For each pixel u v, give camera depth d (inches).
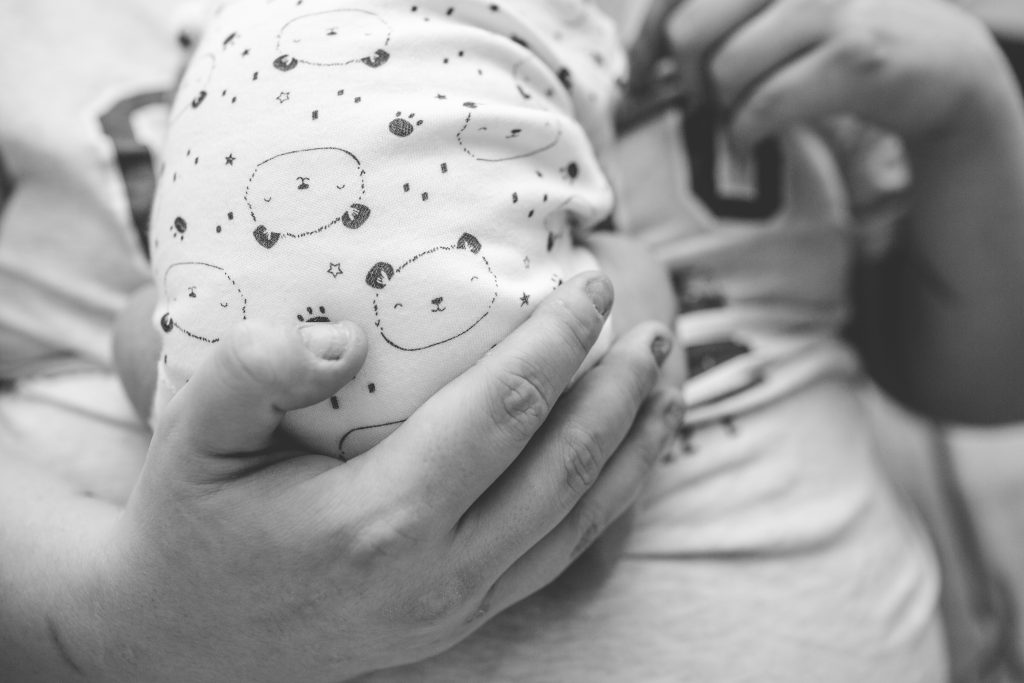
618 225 24.6
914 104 25.5
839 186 30.3
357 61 17.5
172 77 25.8
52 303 24.7
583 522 18.2
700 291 27.6
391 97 17.2
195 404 14.4
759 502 25.2
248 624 16.5
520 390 15.3
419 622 16.7
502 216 17.3
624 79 23.8
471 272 16.6
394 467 15.3
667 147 27.8
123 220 24.0
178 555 15.8
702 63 27.0
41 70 24.5
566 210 19.3
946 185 27.7
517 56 19.4
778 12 25.0
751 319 27.8
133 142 24.3
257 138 16.9
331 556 15.4
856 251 33.4
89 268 24.5
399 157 16.7
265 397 14.0
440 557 16.0
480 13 19.5
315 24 18.2
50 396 24.0
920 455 47.1
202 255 16.8
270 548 15.4
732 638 23.2
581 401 17.3
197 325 16.7
